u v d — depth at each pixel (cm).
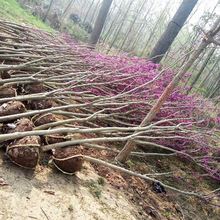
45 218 160
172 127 276
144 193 279
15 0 1084
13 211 151
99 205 206
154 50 649
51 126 242
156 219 244
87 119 264
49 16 1184
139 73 389
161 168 364
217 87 1066
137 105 387
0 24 409
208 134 314
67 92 294
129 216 217
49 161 230
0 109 223
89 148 303
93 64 399
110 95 359
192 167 414
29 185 184
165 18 1397
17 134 194
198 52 254
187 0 605
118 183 262
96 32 825
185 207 302
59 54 423
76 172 236
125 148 292
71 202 190
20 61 346
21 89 295
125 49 1284
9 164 196
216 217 315
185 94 445
